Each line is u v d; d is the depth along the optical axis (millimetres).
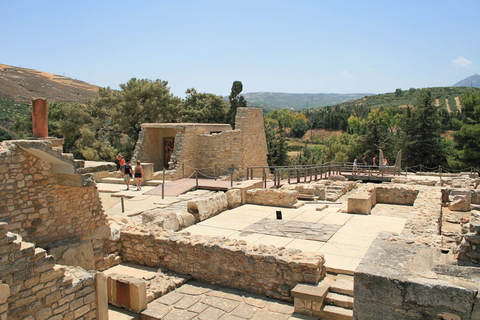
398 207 14141
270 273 7422
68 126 36250
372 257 4777
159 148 26547
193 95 47062
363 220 11922
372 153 43344
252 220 12102
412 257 4742
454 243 8945
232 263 7855
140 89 37938
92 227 9117
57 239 8484
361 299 4375
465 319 3895
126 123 37250
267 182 21109
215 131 25531
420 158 40406
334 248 9148
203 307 7105
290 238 10047
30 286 5910
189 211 12172
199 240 8484
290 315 6719
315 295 6543
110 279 7406
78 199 8844
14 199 7738
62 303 6312
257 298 7391
